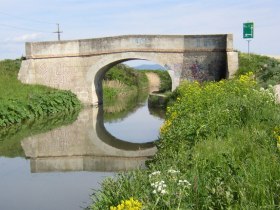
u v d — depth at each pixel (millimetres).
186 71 28062
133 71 55188
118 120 24531
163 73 68500
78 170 12891
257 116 10328
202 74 27609
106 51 29641
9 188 11039
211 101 13227
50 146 16969
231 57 26031
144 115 26641
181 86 25344
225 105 11625
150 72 70062
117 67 52250
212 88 15203
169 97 26469
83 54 30516
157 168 8016
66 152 15852
